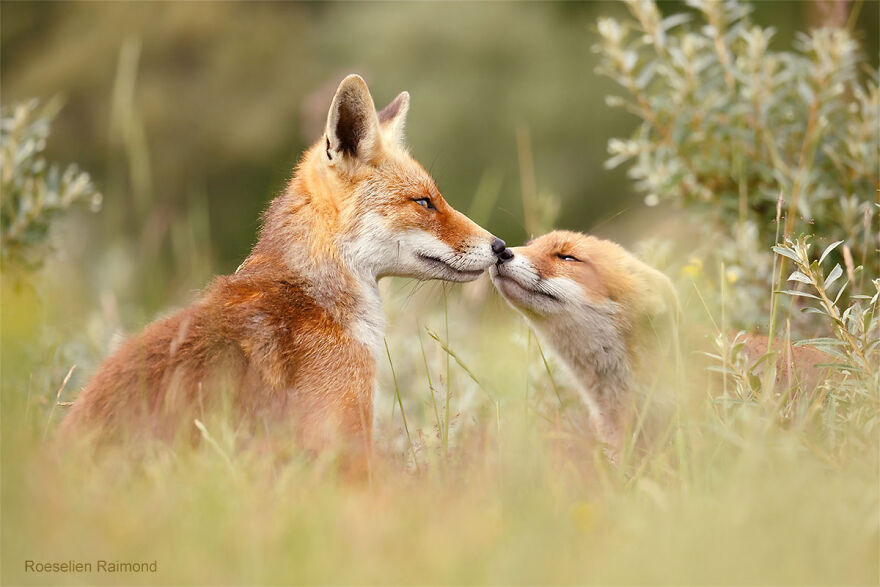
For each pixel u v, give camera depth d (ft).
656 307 34.50
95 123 127.75
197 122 128.36
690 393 32.09
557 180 109.70
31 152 45.65
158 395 26.81
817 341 28.81
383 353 32.30
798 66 46.11
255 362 28.45
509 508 23.29
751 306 42.29
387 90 115.65
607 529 22.72
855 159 43.80
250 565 19.69
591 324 35.32
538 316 36.01
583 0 119.65
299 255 31.24
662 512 23.06
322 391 29.40
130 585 19.47
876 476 24.32
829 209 44.06
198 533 20.76
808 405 27.91
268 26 134.62
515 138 111.45
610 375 36.06
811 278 29.48
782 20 104.53
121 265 49.65
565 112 112.37
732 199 45.96
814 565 20.39
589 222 110.42
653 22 47.09
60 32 135.03
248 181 130.62
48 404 34.81
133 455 25.04
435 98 113.39
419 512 22.66
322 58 127.95
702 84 46.60
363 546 20.88
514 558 20.21
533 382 39.19
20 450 23.17
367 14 125.59
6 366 31.50
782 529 21.30
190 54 133.69
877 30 95.55
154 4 133.39
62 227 48.88
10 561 19.58
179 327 27.96
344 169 32.63
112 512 21.44
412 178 33.83
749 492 22.41
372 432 30.32
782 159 45.78
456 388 40.47
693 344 34.55
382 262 32.96
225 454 24.22
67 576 19.52
